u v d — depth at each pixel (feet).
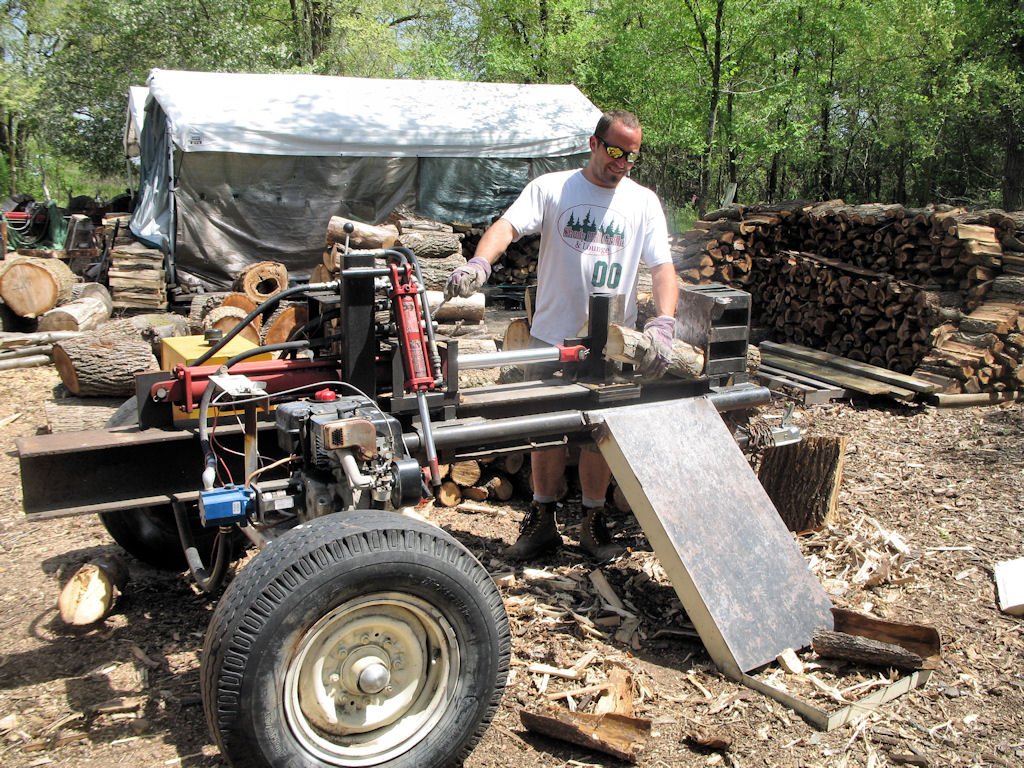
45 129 73.20
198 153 35.42
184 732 8.52
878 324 25.34
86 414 17.87
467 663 7.48
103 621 10.72
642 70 64.44
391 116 39.88
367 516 7.33
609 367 11.16
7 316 29.76
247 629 6.51
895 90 67.36
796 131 62.03
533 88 46.32
